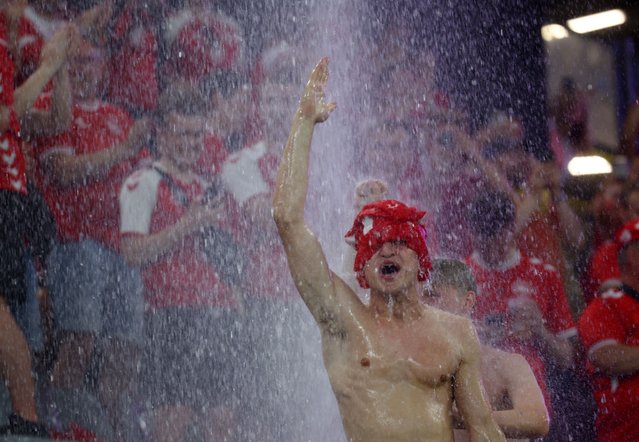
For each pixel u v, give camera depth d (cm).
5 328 1442
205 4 1948
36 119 1658
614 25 3000
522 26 2794
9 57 1534
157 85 1769
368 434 1174
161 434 1602
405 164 2195
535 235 2153
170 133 1747
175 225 1698
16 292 1492
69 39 1645
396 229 1202
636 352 1803
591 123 2828
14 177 1524
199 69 1789
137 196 1684
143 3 1805
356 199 1633
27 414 1439
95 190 1664
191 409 1639
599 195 2425
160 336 1658
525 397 1431
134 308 1639
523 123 2789
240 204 1750
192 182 1739
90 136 1684
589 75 2912
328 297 1202
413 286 1213
